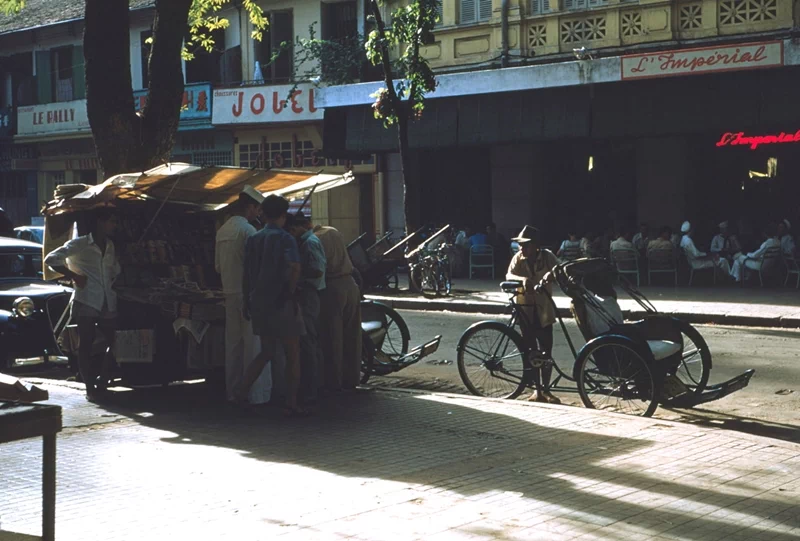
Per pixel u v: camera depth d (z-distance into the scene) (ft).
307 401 28.89
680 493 19.38
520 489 19.63
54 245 33.96
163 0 43.01
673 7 72.38
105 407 29.43
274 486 19.93
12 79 124.98
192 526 17.19
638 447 23.52
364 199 96.17
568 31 77.56
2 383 13.35
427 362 41.16
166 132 43.47
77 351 33.32
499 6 80.74
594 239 79.00
